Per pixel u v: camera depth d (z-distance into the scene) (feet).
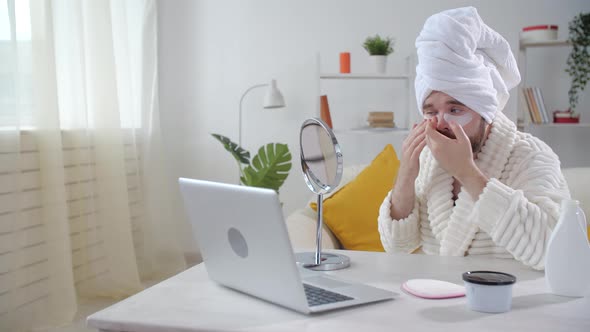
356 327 2.73
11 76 8.22
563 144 12.63
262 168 11.57
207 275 3.85
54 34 9.52
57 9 9.89
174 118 13.65
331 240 8.29
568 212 3.28
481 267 4.03
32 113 8.96
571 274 3.22
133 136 11.85
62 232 9.00
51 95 8.95
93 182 10.68
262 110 13.39
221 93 13.50
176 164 13.69
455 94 4.46
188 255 13.70
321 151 3.91
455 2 12.62
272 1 13.19
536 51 12.49
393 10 12.84
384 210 5.08
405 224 4.99
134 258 10.90
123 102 11.67
